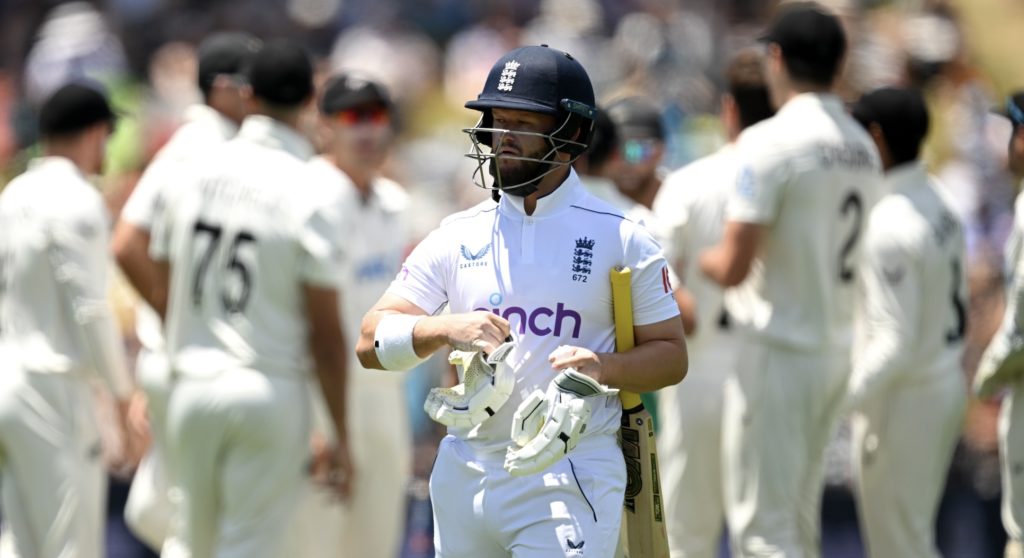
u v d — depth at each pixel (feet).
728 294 69.77
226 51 71.46
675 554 71.82
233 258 65.98
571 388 42.01
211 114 71.36
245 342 65.82
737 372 67.10
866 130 69.15
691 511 71.82
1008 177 128.16
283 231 65.98
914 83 149.18
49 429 68.44
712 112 155.22
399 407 75.46
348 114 73.15
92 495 70.08
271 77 66.80
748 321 66.74
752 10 179.93
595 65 172.24
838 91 138.72
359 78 74.08
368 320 45.37
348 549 74.79
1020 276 59.16
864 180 65.41
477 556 45.19
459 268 45.09
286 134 67.51
